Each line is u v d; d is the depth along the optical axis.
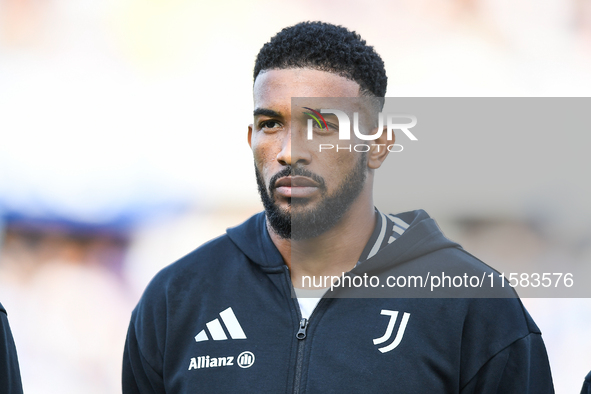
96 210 22.56
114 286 21.47
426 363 5.00
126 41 25.59
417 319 5.14
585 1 24.86
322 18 25.95
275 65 5.26
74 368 19.14
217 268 5.77
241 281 5.61
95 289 21.25
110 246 22.27
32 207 22.33
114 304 20.98
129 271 21.84
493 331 5.13
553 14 24.97
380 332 5.12
